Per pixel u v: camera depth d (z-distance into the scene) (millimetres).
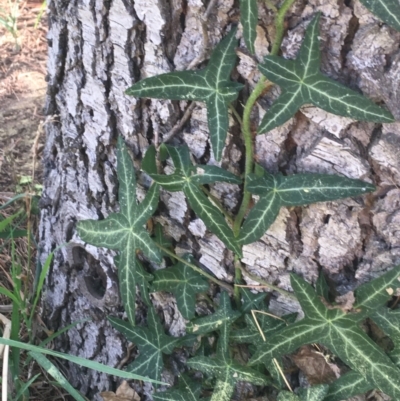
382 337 292
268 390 327
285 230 290
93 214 359
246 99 277
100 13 301
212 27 271
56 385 407
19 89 649
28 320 371
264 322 307
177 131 302
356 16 245
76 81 331
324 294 288
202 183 288
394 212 268
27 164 562
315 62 248
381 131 256
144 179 324
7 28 688
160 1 278
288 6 247
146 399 377
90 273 384
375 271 281
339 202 274
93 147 338
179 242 328
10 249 485
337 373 298
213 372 311
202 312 334
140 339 346
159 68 295
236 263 308
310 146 271
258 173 283
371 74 247
